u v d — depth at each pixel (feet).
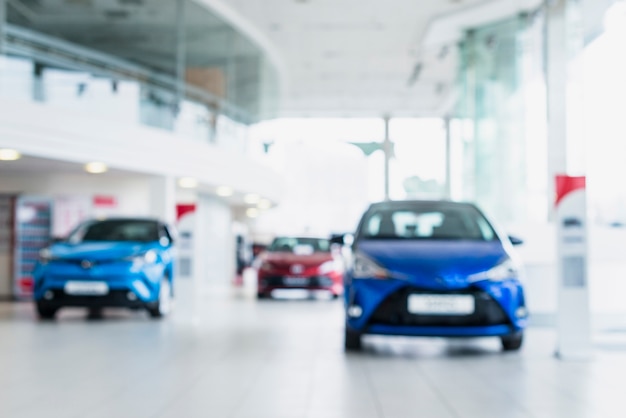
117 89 39.32
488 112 55.01
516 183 51.65
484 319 17.61
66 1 37.88
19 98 33.65
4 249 44.70
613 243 26.96
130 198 47.44
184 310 29.68
